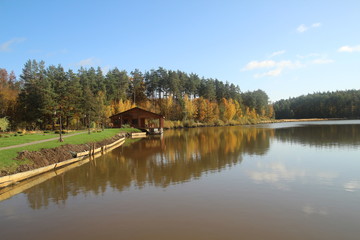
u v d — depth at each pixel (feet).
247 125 324.39
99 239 27.45
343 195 40.06
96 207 36.96
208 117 330.75
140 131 199.62
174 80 313.53
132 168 64.85
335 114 459.73
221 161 70.18
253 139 130.72
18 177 50.49
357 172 54.90
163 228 29.53
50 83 192.44
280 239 26.55
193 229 29.12
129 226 30.35
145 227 29.94
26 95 178.09
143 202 38.45
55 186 48.80
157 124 254.27
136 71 339.57
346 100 449.06
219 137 148.87
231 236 27.30
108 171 61.87
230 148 97.09
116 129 189.67
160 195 41.60
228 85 423.64
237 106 377.50
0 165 50.80
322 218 31.55
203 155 81.61
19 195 43.52
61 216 34.04
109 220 32.22
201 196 40.55
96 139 111.55
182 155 83.46
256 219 31.48
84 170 63.72
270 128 232.32
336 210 33.99
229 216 32.53
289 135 148.25
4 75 257.75
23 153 60.39
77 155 76.18
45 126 191.52
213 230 28.73
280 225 29.73
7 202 40.11
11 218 33.88
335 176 51.83
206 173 56.29
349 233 27.63
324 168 59.21
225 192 42.37
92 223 31.50
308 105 496.64
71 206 37.68
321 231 28.14
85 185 49.11
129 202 38.63
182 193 42.34
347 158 70.90
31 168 56.39
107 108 242.99
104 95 258.16
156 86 325.62
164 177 53.72
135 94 334.44
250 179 50.37
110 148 112.68
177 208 35.65
